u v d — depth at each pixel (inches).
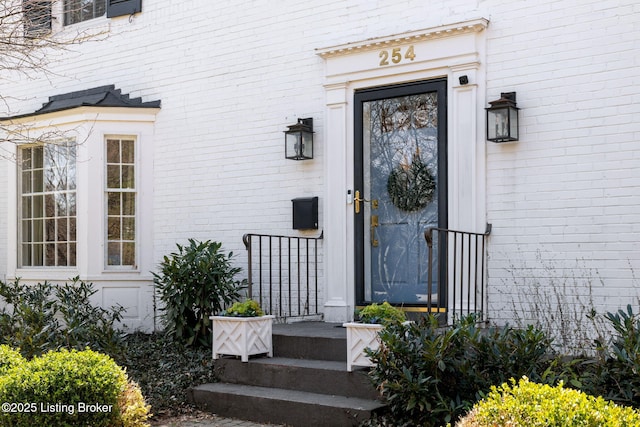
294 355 230.1
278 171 284.0
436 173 251.9
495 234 232.4
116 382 162.4
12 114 366.9
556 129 223.3
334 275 265.4
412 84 253.1
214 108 303.0
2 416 151.8
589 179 217.5
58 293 290.2
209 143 303.7
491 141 230.2
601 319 210.4
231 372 229.8
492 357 176.9
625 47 213.2
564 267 220.2
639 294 208.4
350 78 264.7
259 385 223.1
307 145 271.7
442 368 170.1
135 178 319.9
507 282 229.1
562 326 212.8
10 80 368.5
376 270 261.7
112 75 334.6
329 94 269.4
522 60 230.1
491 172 234.4
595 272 215.3
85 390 156.2
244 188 293.1
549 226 223.3
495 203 233.1
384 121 262.1
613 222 213.2
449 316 241.0
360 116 264.2
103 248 315.6
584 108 219.0
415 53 249.8
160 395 221.9
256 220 289.3
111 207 319.9
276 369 219.5
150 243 318.0
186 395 224.5
